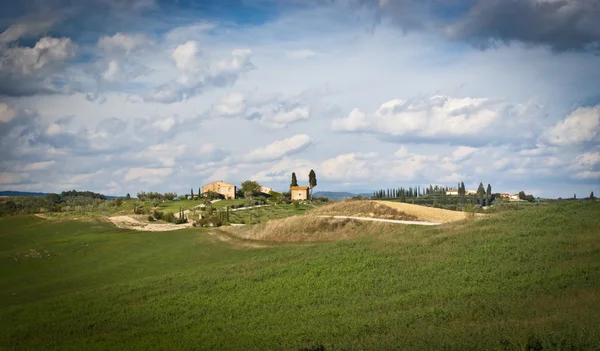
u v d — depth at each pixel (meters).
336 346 34.69
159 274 74.12
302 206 183.25
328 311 44.94
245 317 47.00
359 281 52.94
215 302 52.50
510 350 28.78
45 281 76.06
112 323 49.25
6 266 84.38
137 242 99.69
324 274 57.25
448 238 64.56
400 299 45.22
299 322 43.00
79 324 49.50
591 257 48.22
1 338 46.94
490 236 61.72
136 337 44.25
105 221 136.00
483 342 30.42
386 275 53.59
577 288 39.91
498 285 44.50
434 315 38.91
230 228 104.81
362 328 38.50
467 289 44.69
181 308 51.72
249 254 80.88
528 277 45.06
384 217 91.44
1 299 66.00
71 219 137.12
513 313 36.47
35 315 53.69
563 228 59.88
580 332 29.09
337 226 87.44
